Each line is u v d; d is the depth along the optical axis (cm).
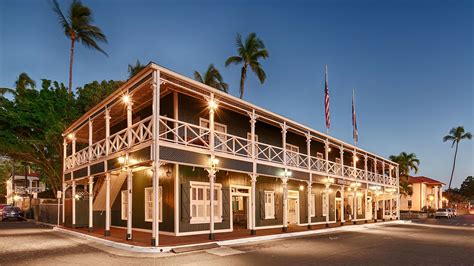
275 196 2073
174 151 1288
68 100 3006
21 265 948
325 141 2283
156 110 1239
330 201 2641
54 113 2839
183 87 1351
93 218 1962
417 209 5759
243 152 1927
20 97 2816
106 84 3228
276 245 1384
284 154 1883
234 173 1803
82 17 3412
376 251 1266
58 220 2158
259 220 1930
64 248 1243
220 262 1023
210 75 3534
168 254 1127
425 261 1077
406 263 1041
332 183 2261
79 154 1944
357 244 1452
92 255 1102
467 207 7806
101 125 2073
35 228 2108
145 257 1077
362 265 1005
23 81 4200
